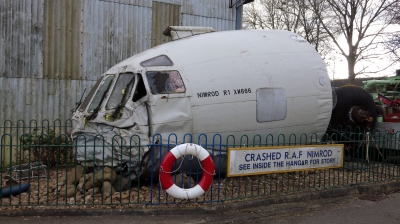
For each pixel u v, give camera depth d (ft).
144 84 22.86
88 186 22.81
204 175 20.56
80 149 24.11
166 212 20.08
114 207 20.42
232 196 21.98
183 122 23.11
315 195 23.91
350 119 33.06
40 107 32.91
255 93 25.07
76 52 34.09
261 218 20.24
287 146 23.40
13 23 31.68
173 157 20.03
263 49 26.81
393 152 33.81
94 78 34.88
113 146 21.44
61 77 33.60
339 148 25.61
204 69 24.29
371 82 49.62
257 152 22.34
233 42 26.53
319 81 27.84
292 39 28.91
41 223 18.62
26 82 32.32
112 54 35.53
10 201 20.53
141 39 36.83
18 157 31.76
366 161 30.99
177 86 23.31
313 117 27.48
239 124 24.68
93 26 34.60
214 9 40.45
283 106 26.05
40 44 32.71
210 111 23.71
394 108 38.99
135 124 22.66
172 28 28.27
